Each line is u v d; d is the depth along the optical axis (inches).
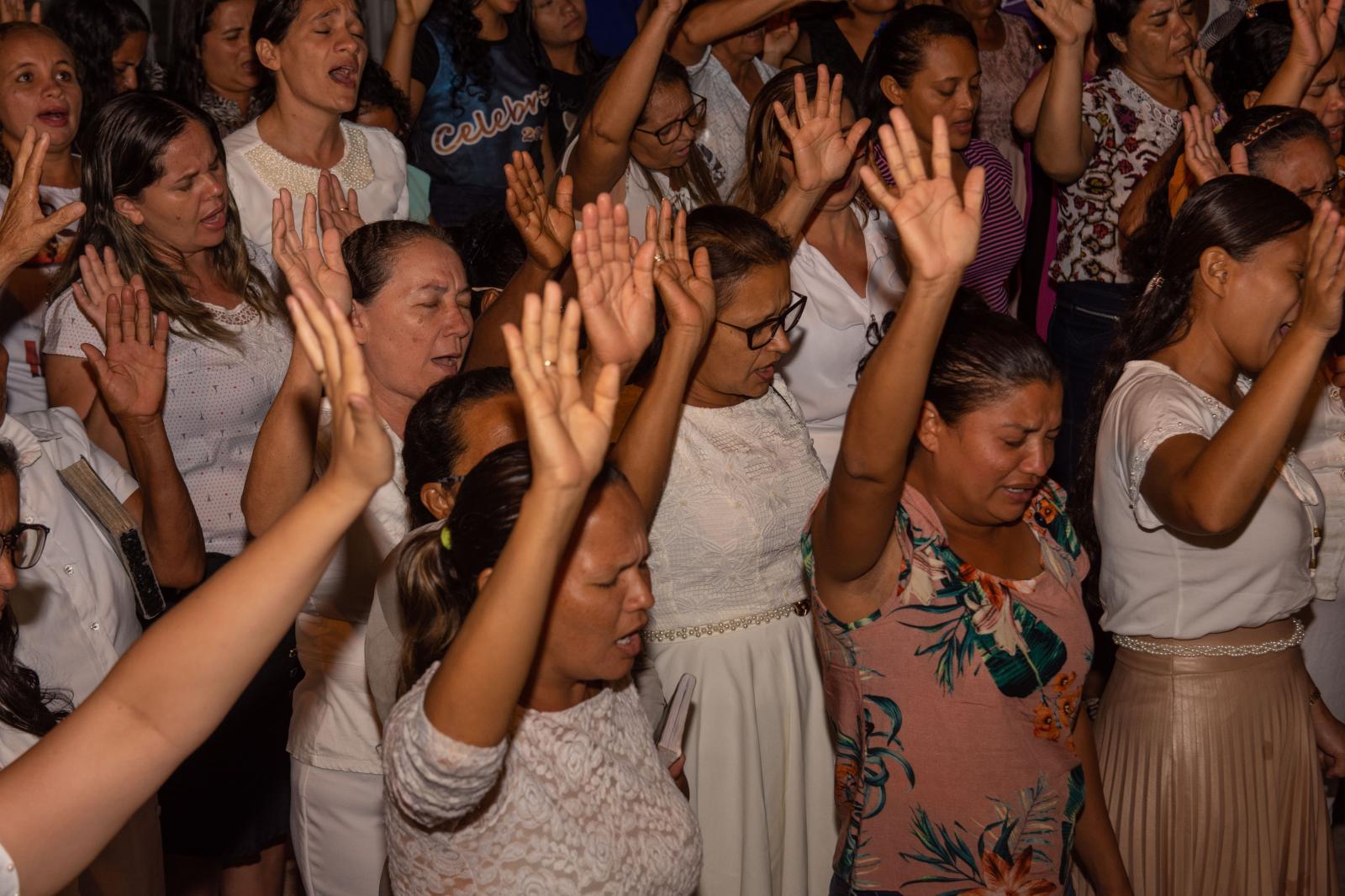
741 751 104.8
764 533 104.7
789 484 107.2
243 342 130.0
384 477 49.2
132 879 94.0
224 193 129.3
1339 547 122.8
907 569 81.8
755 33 174.4
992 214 167.8
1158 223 137.6
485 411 84.4
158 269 126.6
